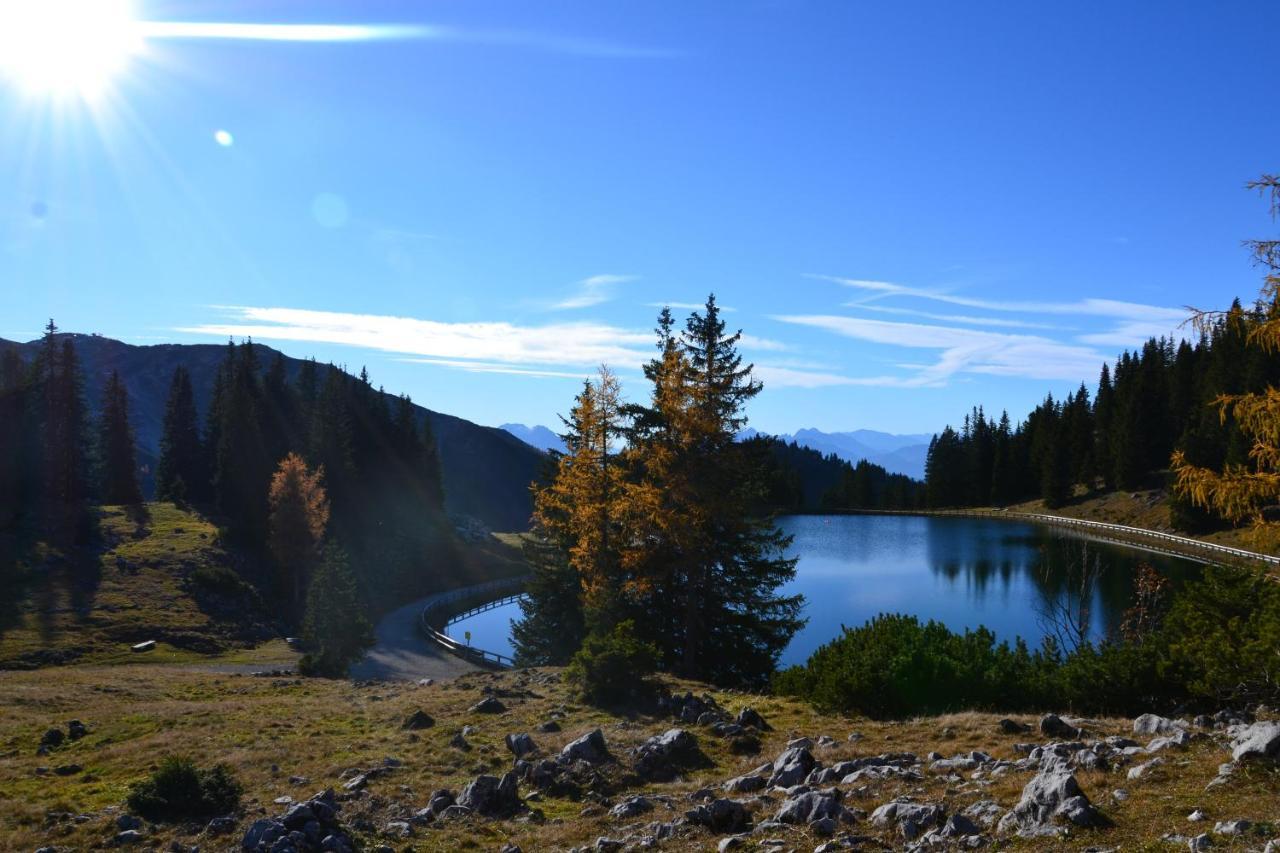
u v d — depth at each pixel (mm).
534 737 18828
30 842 12711
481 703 22594
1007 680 20109
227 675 40000
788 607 36688
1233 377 110188
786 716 20375
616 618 32656
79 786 16859
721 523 35719
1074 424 144375
